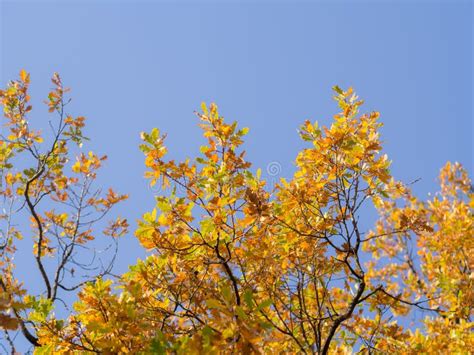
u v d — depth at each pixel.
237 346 3.75
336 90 5.56
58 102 7.80
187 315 4.93
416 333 6.39
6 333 5.65
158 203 4.89
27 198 7.28
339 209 5.66
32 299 4.85
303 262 5.70
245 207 5.05
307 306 6.13
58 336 4.77
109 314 4.46
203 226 4.88
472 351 6.31
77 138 7.77
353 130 5.48
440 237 8.28
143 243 4.98
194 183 5.13
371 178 5.48
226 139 5.27
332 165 5.43
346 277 5.81
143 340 4.38
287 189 5.48
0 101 7.65
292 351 5.72
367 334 5.95
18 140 7.61
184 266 5.19
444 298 7.00
